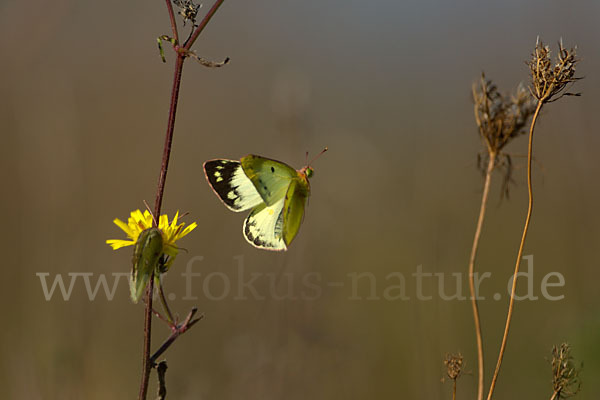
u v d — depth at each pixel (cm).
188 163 1374
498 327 995
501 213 1217
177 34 410
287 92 1052
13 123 1209
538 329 966
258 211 577
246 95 1627
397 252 1103
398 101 1628
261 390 862
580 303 973
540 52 483
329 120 1529
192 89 1617
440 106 1616
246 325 965
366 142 1272
